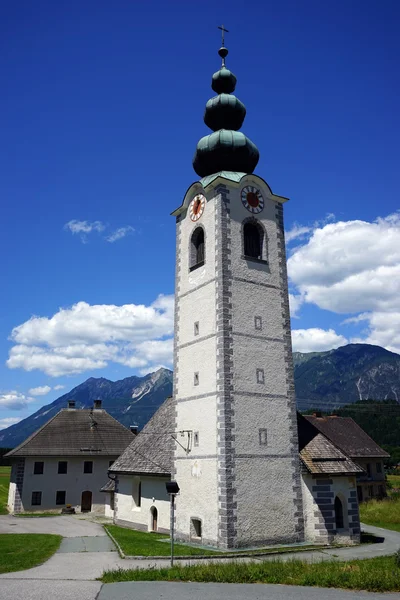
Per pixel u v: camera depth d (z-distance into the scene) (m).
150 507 39.16
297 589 18.66
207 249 37.28
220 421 32.50
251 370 34.41
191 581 20.44
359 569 20.67
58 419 67.44
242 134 39.97
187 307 38.09
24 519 51.09
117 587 19.09
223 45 43.06
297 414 39.28
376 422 167.12
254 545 31.08
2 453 127.94
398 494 71.38
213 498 31.88
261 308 36.41
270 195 39.56
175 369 37.94
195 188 39.84
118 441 66.19
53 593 17.95
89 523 46.28
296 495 33.62
